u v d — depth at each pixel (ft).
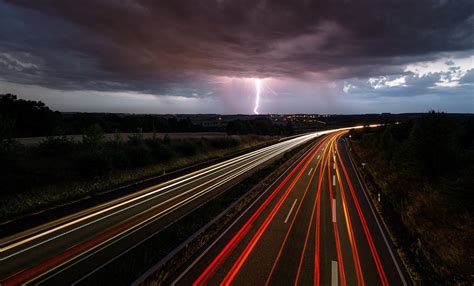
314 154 163.32
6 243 38.19
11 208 49.83
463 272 36.22
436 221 50.44
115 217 50.06
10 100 147.74
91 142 90.38
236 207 56.34
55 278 29.60
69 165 73.15
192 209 55.42
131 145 106.42
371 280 31.45
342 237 43.57
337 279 31.22
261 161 132.57
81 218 49.21
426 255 39.22
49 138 82.17
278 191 73.41
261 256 35.99
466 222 45.70
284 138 320.50
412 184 72.74
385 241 42.60
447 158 68.69
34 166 65.92
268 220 50.29
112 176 78.84
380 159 117.70
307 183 84.48
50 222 46.68
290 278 30.91
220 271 31.81
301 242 40.98
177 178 88.69
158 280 28.94
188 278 30.01
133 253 35.42
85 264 32.65
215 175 94.48
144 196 65.41
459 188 50.44
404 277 32.53
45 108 162.91
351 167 117.29
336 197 68.28
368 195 70.95
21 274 30.30
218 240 40.83
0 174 55.93
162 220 48.70
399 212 59.47
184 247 36.81
